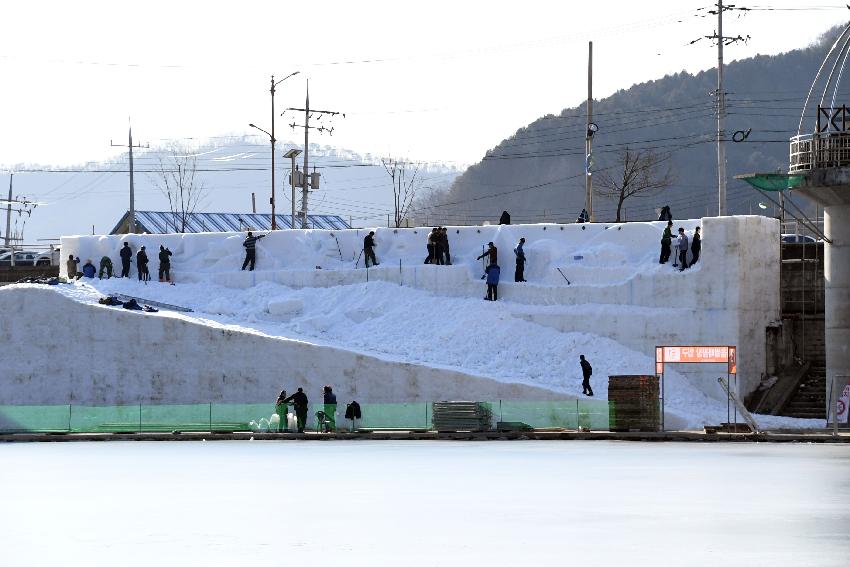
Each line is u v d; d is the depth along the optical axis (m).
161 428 70.44
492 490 39.34
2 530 31.44
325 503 36.22
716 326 72.62
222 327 77.00
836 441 61.19
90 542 29.17
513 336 76.38
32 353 79.50
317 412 69.69
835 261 67.75
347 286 83.31
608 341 75.31
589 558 25.94
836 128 67.06
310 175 113.44
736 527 30.41
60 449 61.56
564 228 80.44
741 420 69.38
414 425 68.56
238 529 30.89
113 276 90.50
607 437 64.50
